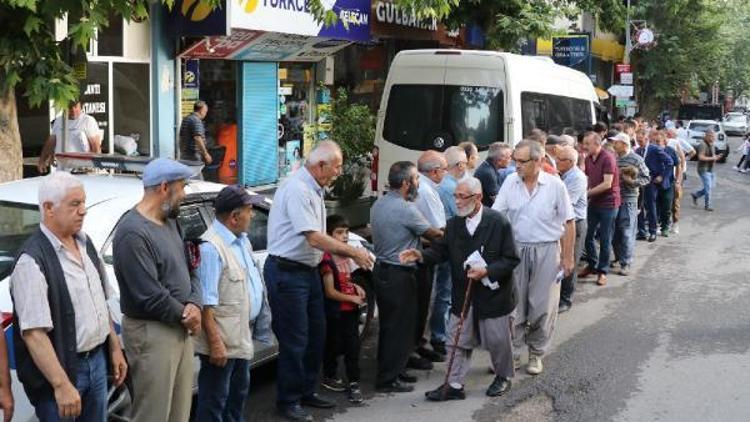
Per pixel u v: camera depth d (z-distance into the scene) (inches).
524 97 453.1
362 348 323.0
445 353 311.9
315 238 235.6
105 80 480.4
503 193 296.7
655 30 1438.2
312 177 240.4
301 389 247.1
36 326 158.7
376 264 273.0
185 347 187.6
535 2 668.7
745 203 854.5
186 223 240.7
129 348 182.5
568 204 291.1
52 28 340.5
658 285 440.1
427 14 420.2
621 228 464.4
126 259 177.8
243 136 593.3
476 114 448.1
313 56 640.4
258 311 215.0
